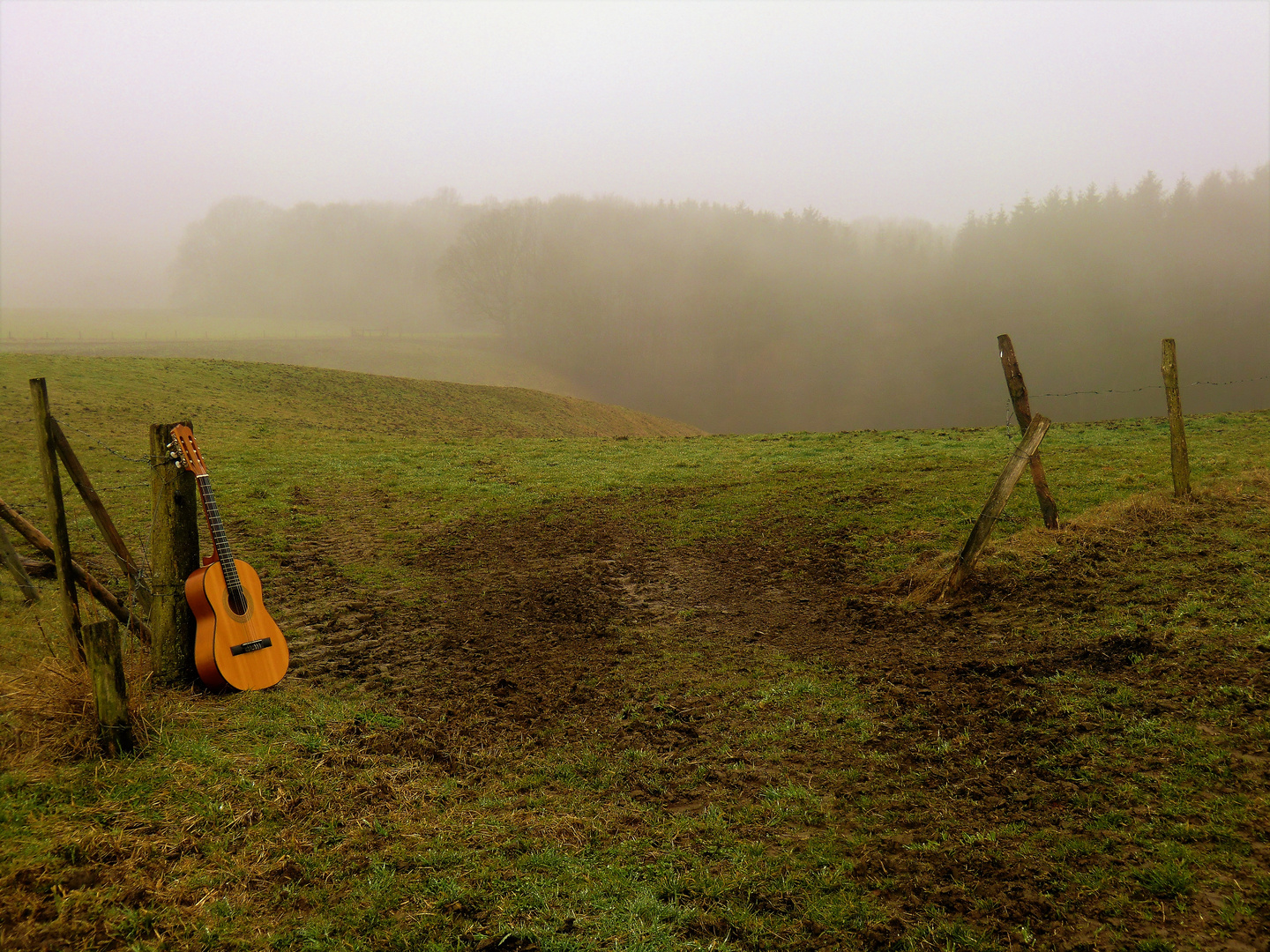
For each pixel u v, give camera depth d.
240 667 5.83
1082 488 11.62
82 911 3.14
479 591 9.50
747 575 9.80
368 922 3.39
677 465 17.64
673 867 3.96
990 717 5.41
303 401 33.34
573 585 9.66
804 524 11.73
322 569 10.25
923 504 11.88
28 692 4.73
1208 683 5.32
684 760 5.25
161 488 5.67
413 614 8.60
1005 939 3.26
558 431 43.72
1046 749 4.87
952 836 4.10
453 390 45.28
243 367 36.53
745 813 4.52
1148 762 4.52
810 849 4.09
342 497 14.48
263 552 10.93
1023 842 3.95
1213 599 6.69
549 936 3.34
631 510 13.47
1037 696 5.59
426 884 3.70
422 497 14.61
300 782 4.52
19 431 18.55
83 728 4.49
